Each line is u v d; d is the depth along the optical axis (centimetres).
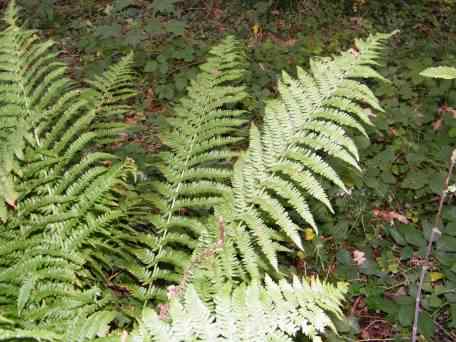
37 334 144
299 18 592
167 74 467
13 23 284
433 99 421
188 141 255
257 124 403
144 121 415
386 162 350
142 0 602
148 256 233
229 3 610
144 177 324
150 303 236
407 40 565
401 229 310
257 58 484
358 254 306
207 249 205
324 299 159
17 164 221
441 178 334
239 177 227
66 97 258
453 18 613
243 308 150
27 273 209
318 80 236
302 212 206
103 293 236
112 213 232
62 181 236
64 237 227
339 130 220
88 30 536
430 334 258
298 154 220
